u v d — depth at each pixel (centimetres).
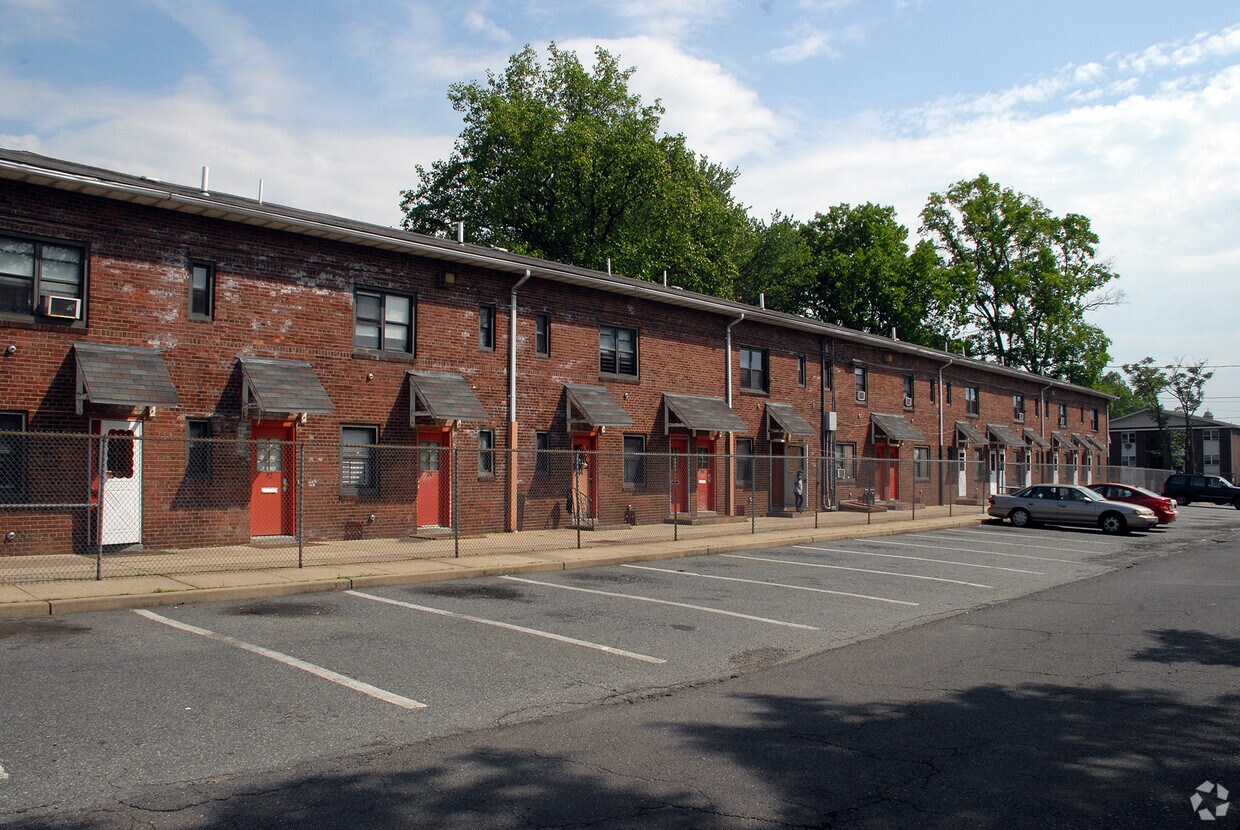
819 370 3166
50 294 1427
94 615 1037
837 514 3023
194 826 481
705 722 701
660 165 3962
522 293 2153
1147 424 9175
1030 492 2977
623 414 2264
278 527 1698
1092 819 516
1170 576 1708
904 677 862
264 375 1622
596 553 1755
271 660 841
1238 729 698
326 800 523
